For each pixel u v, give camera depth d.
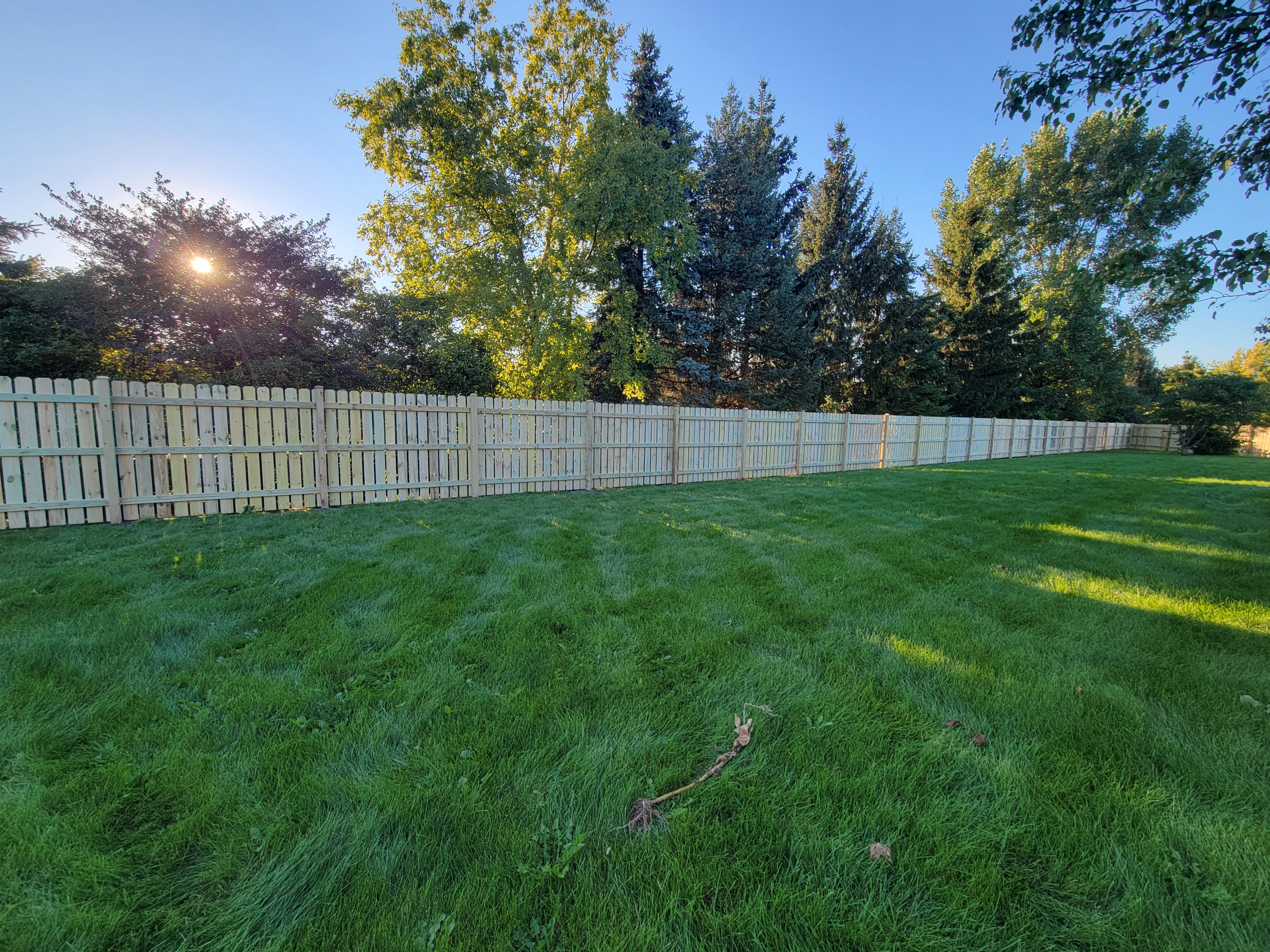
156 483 5.68
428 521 5.84
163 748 1.86
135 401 5.53
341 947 1.20
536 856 1.46
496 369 12.85
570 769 1.81
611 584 3.78
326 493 6.64
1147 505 7.76
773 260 18.86
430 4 11.82
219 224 9.02
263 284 9.72
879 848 1.49
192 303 8.77
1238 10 3.44
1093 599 3.63
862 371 22.95
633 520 6.12
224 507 6.07
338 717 2.11
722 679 2.44
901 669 2.58
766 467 11.70
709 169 17.95
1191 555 4.82
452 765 1.80
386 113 11.72
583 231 12.12
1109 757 1.91
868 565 4.34
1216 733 2.07
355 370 10.05
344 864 1.40
